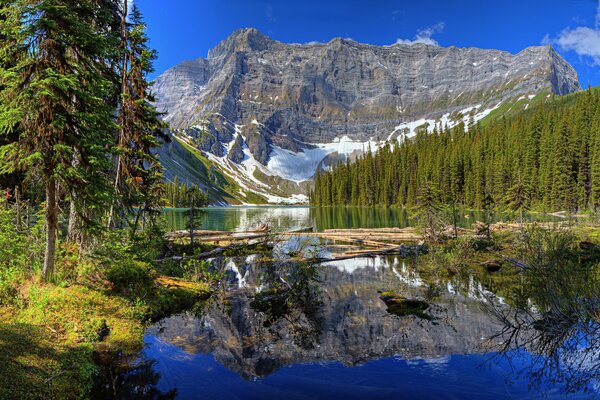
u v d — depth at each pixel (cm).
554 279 1193
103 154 1240
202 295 1585
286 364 892
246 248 2995
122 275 1420
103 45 1252
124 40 1984
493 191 8406
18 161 1101
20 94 1038
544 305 1168
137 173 2191
